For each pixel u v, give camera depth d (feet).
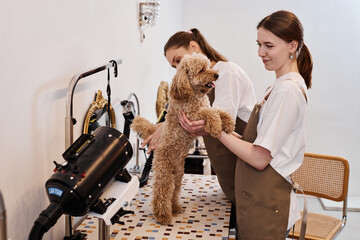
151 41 9.77
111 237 4.91
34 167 4.27
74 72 5.21
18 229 4.00
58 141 4.83
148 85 9.57
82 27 5.41
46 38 4.41
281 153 4.76
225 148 6.06
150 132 5.65
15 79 3.83
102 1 6.17
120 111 7.27
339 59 15.34
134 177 4.44
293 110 4.58
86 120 5.56
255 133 4.99
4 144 3.70
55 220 3.36
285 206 4.83
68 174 3.46
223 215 5.65
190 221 5.44
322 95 15.62
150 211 5.74
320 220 7.89
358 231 12.62
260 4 15.75
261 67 16.20
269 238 4.85
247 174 4.99
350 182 15.65
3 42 3.60
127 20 7.55
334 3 15.11
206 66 4.89
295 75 4.82
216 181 7.22
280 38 4.70
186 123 4.85
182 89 4.76
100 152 3.78
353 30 15.12
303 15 15.39
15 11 3.77
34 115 4.22
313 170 7.99
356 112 15.49
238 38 16.11
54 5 4.57
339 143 15.76
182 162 5.53
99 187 3.61
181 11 16.03
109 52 6.59
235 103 6.02
